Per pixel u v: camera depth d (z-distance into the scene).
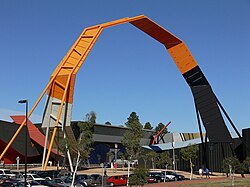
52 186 44.56
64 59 68.19
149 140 135.50
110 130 118.19
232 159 74.50
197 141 102.75
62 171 65.19
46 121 67.12
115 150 111.69
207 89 79.69
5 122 93.62
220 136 79.31
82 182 52.47
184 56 77.50
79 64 67.44
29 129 100.50
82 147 54.34
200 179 70.50
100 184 57.28
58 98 67.19
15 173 61.94
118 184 56.66
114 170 89.69
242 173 76.44
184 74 79.25
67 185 46.53
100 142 114.12
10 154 93.44
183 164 102.12
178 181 65.75
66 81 66.88
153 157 94.81
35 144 98.56
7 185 39.38
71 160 64.06
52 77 67.25
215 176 82.06
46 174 59.19
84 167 94.62
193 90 80.69
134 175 45.84
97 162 106.25
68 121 66.19
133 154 68.06
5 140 91.12
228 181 63.06
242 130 91.44
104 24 69.56
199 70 78.25
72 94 67.06
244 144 84.75
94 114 55.47
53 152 85.06
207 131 80.31
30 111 65.06
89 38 68.94
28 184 41.53
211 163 95.81
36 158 100.38
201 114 80.62
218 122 79.44
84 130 55.31
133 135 68.44
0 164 83.81
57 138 68.69
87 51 68.00
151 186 53.16
